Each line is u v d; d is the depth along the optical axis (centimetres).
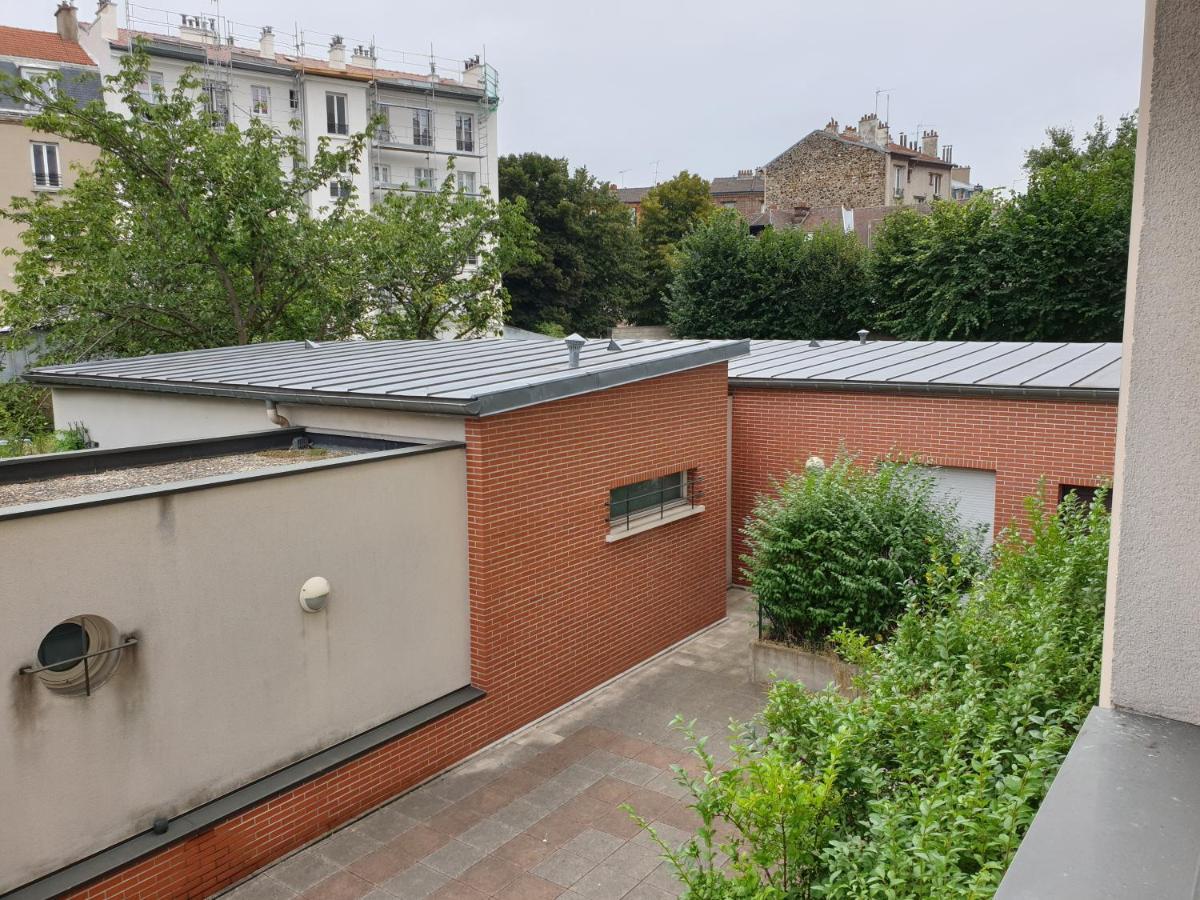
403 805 798
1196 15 241
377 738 791
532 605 945
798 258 3397
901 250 3241
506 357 1223
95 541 595
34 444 1487
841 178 5772
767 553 1045
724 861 693
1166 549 263
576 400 979
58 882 576
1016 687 436
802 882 384
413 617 838
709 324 3562
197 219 2092
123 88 2191
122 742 617
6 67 3931
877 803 358
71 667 593
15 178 3659
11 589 554
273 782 711
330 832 754
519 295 4919
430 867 704
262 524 701
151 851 618
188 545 650
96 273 2133
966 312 2973
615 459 1048
